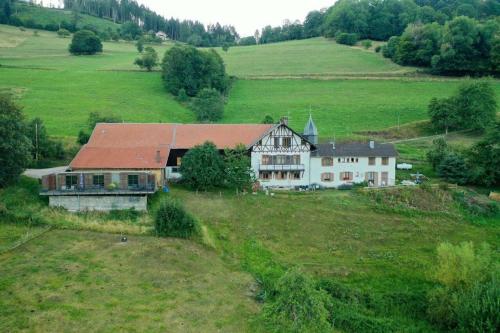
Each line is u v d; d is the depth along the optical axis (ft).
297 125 302.45
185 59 376.27
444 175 221.66
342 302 120.06
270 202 185.78
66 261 125.90
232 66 485.56
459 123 297.94
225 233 157.38
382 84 399.85
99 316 103.35
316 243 157.28
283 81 417.28
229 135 220.43
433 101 306.76
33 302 106.22
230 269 133.18
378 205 189.47
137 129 223.71
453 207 193.98
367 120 317.83
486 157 219.61
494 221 186.91
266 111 336.49
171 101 355.77
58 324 99.40
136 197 168.96
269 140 209.97
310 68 462.60
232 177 192.75
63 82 382.01
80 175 171.12
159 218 148.46
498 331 103.04
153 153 199.72
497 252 156.56
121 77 409.49
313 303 98.58
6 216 150.30
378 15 613.93
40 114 296.10
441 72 423.23
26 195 168.86
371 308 120.67
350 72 439.63
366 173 215.72
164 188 188.44
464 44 409.08
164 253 134.72
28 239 138.21
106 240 141.69
